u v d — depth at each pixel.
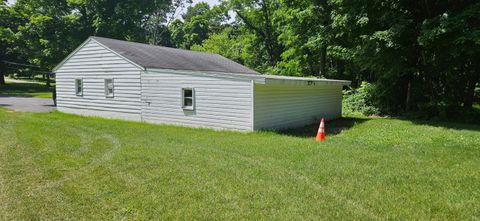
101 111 16.20
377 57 16.14
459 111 16.06
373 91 18.88
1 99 27.44
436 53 15.35
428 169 6.22
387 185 5.26
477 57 15.45
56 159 6.83
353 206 4.40
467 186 5.23
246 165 6.37
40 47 37.03
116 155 7.14
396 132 11.40
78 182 5.34
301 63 26.83
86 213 4.18
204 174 5.76
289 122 13.25
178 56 18.22
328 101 16.70
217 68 18.38
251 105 11.02
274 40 32.22
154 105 13.98
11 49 41.94
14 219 4.03
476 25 13.45
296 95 13.66
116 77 15.33
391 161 6.82
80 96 17.20
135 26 42.34
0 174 5.78
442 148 8.36
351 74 25.50
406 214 4.16
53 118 14.81
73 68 17.38
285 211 4.23
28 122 12.93
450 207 4.37
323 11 21.23
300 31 23.67
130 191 4.93
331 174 5.81
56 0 36.94
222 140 9.24
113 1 38.84
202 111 12.46
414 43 15.29
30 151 7.59
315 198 4.68
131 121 14.57
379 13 16.03
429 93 18.19
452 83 17.78
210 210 4.25
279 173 5.87
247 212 4.19
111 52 15.37
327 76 26.23
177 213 4.16
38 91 38.88
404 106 18.48
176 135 10.15
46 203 4.49
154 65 14.45
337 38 19.39
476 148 8.38
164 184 5.23
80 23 38.53
